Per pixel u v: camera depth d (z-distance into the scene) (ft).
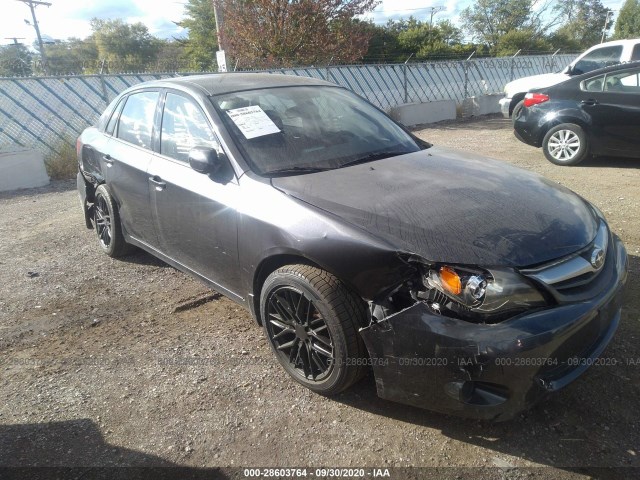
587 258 7.80
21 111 31.35
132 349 10.66
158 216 11.91
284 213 8.63
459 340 6.86
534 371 6.89
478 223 7.83
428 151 11.64
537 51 130.93
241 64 50.75
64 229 19.20
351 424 8.25
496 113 52.85
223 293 10.76
